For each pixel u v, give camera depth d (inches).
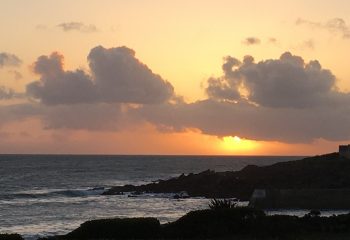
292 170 3336.6
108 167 7731.3
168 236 1294.3
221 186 3221.0
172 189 3462.1
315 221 1387.8
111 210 2564.0
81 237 1302.9
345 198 2386.8
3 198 3208.7
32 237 1721.2
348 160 3454.7
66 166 7815.0
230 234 1294.3
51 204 2864.2
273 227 1291.8
